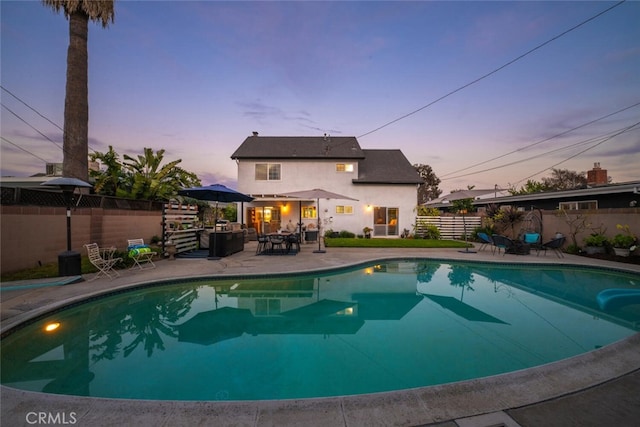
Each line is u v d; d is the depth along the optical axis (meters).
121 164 17.33
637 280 8.86
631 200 12.91
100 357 4.29
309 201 19.70
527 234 13.66
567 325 5.51
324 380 3.69
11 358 4.27
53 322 5.55
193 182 22.48
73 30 11.58
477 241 17.77
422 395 2.65
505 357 4.27
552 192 15.63
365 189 19.80
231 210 28.88
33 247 8.38
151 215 14.12
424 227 19.12
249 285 8.21
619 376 2.95
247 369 3.96
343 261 10.60
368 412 2.43
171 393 3.41
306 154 19.80
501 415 2.40
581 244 12.69
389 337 5.01
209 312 6.25
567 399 2.60
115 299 6.82
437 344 4.71
